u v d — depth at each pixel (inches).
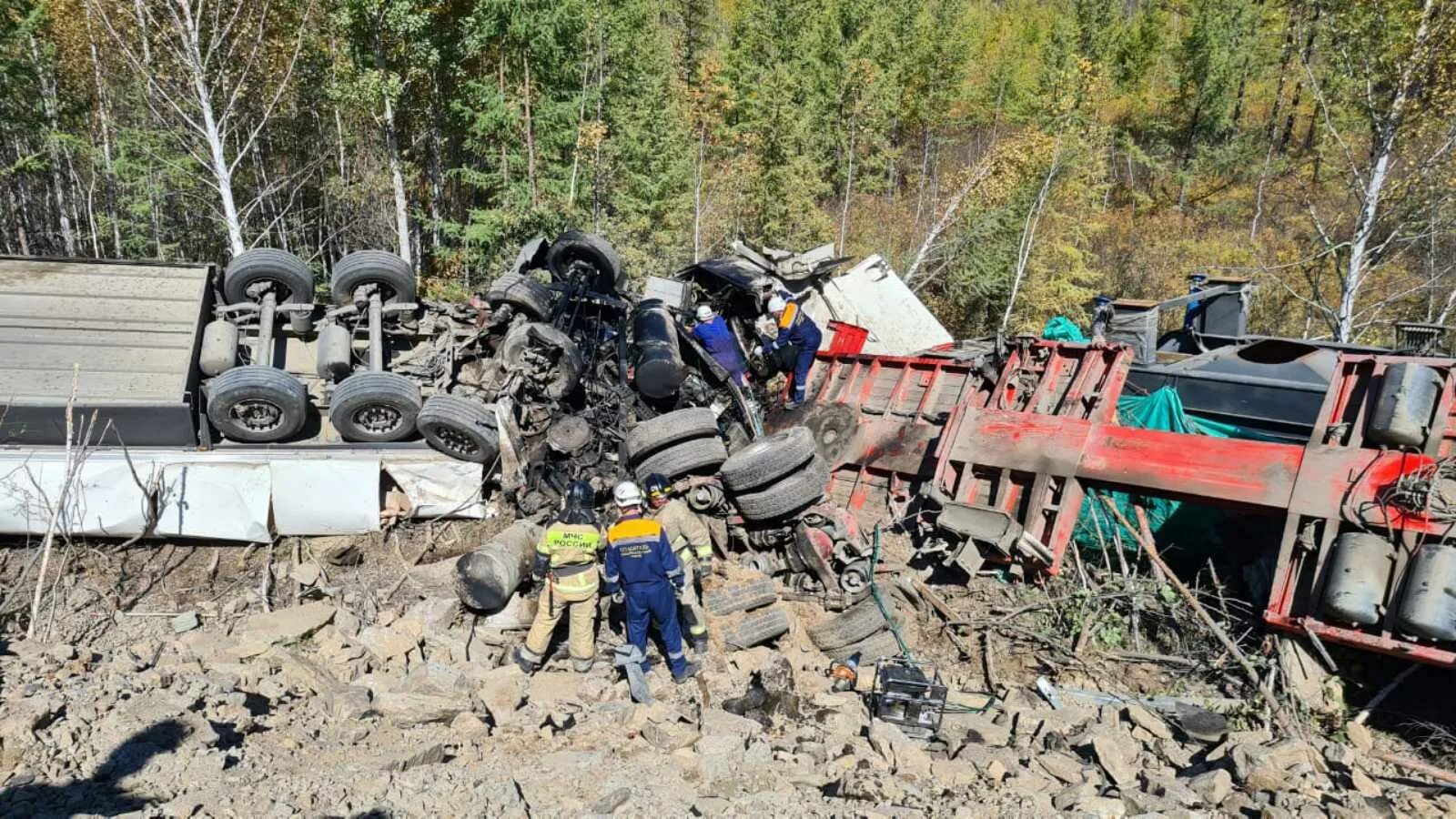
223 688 235.1
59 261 374.6
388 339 408.2
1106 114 1547.7
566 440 367.2
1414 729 268.1
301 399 352.8
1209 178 1428.4
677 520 295.9
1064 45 1508.4
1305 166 1034.7
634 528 267.6
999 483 360.2
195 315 370.3
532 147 871.7
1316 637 277.6
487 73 907.4
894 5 1462.8
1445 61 649.6
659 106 1099.3
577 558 270.8
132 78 957.8
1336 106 846.5
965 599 343.9
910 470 392.5
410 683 251.1
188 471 323.3
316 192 1100.5
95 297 367.2
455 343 406.3
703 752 218.5
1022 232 1016.9
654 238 1000.9
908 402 421.1
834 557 344.2
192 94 900.6
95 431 328.8
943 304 1082.1
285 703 241.4
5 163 948.6
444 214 1045.8
